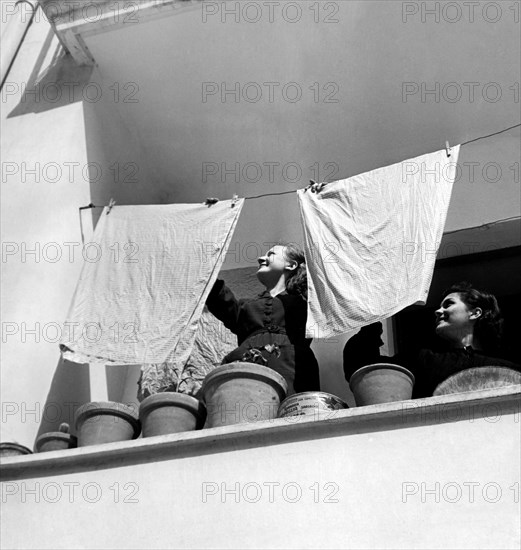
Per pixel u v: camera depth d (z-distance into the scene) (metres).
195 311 6.74
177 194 8.88
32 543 5.75
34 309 7.12
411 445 5.52
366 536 5.30
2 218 7.64
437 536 5.21
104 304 6.89
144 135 8.61
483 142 8.34
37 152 7.93
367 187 6.79
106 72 8.41
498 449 5.41
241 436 5.73
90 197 7.88
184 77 8.29
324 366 7.78
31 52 8.90
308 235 6.73
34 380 6.89
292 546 5.36
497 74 7.95
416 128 8.27
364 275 6.39
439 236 6.37
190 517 5.59
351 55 8.02
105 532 5.68
